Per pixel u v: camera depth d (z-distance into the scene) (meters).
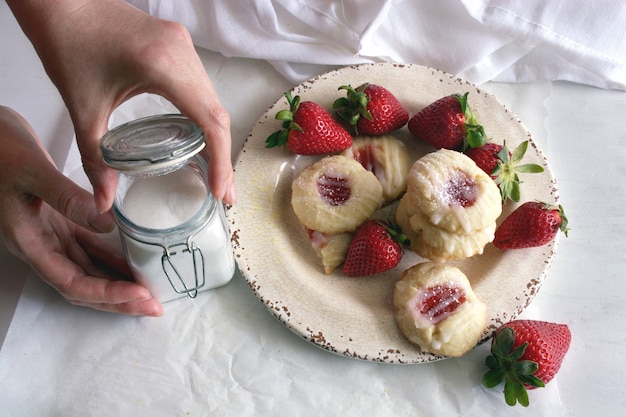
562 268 0.47
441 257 0.45
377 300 0.45
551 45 0.52
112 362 0.45
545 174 0.47
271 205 0.47
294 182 0.47
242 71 0.54
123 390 0.44
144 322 0.46
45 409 0.43
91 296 0.43
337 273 0.46
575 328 0.46
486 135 0.49
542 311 0.46
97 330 0.45
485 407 0.43
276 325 0.46
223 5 0.52
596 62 0.52
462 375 0.44
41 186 0.40
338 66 0.54
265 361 0.45
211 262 0.43
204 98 0.37
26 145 0.42
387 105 0.48
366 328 0.43
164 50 0.38
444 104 0.47
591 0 0.50
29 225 0.42
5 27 0.55
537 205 0.44
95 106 0.39
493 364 0.43
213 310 0.46
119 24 0.39
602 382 0.44
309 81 0.50
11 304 0.47
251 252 0.45
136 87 0.38
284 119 0.47
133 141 0.35
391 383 0.44
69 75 0.38
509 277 0.45
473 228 0.43
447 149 0.48
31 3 0.38
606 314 0.46
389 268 0.45
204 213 0.39
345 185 0.47
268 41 0.53
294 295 0.44
